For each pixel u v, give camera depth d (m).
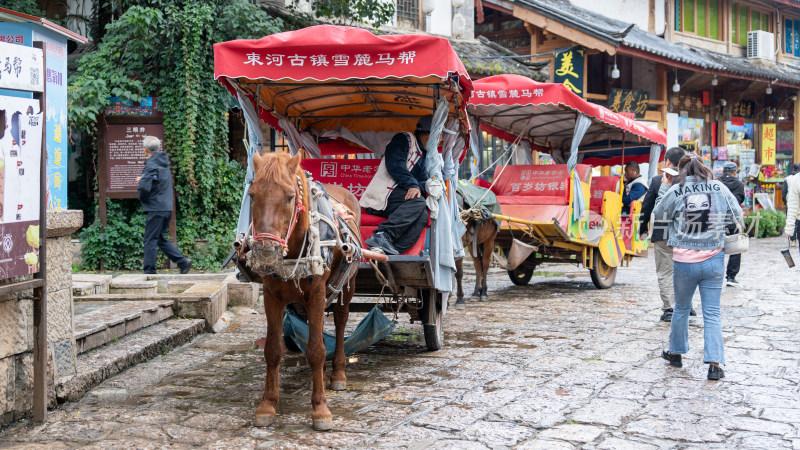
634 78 20.98
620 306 10.09
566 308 9.92
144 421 5.02
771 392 5.74
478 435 4.74
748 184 25.14
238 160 14.20
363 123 7.91
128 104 12.64
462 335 8.08
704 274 6.20
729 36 24.70
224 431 4.82
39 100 4.86
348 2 14.45
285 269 4.62
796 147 27.25
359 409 5.31
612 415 5.16
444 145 7.27
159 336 7.20
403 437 4.70
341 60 5.91
